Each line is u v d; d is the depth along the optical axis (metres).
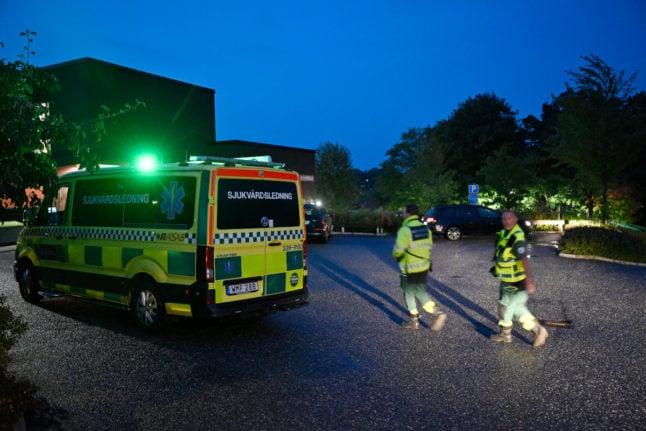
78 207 7.21
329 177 38.31
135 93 22.25
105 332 6.30
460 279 10.12
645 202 28.42
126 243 6.45
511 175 30.09
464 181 45.38
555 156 21.05
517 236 5.60
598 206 21.02
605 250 12.98
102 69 20.53
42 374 4.80
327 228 18.56
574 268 11.58
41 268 7.75
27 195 3.52
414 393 4.35
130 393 4.35
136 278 6.34
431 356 5.32
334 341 5.89
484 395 4.30
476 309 7.47
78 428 3.70
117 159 21.20
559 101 19.91
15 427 3.41
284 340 5.95
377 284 9.59
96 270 6.89
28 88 3.39
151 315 6.24
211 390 4.42
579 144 19.08
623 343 5.74
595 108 18.97
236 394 4.33
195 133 26.25
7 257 14.12
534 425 3.76
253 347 5.68
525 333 6.16
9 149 3.25
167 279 5.95
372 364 5.09
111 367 5.00
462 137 46.34
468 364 5.07
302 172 34.44
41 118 3.50
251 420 3.84
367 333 6.24
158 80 23.56
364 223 23.53
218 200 5.79
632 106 19.52
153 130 23.30
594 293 8.61
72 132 3.51
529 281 5.62
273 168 6.51
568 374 4.78
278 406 4.09
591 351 5.46
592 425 3.76
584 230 13.71
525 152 44.59
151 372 4.86
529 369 4.92
